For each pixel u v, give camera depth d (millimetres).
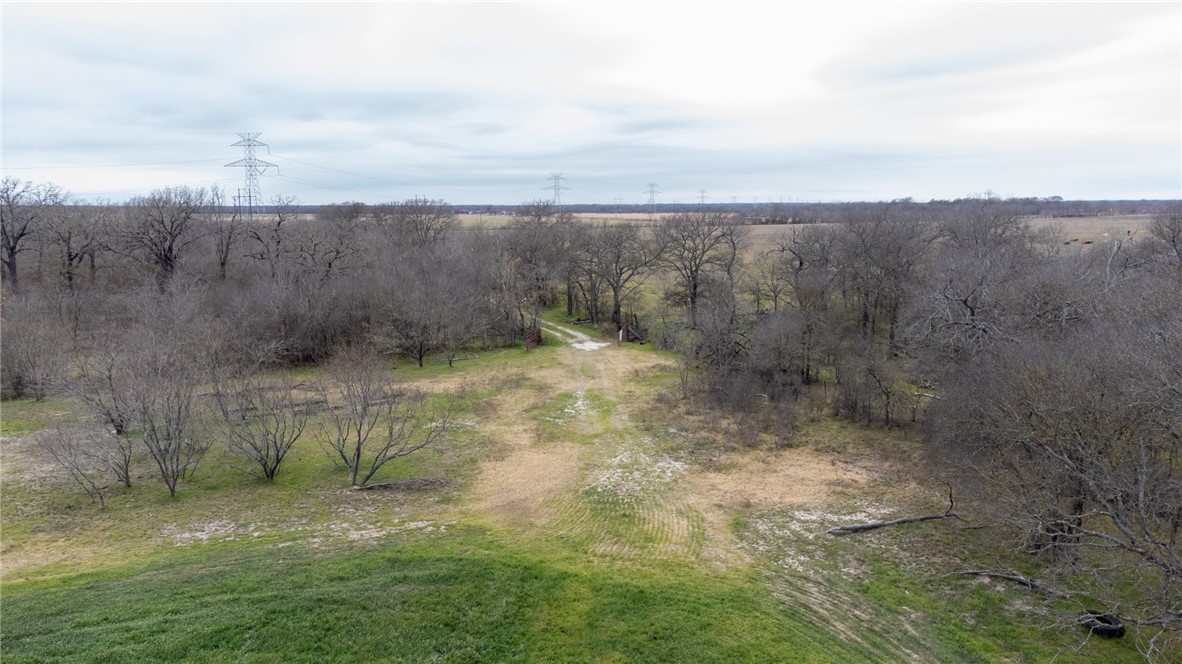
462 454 32094
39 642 16688
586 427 36531
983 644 17781
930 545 23172
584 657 17203
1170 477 20062
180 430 26812
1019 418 21328
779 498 27297
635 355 55094
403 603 18969
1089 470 18438
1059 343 26828
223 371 30781
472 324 57344
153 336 31656
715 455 32312
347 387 29234
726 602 19719
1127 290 33062
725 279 59906
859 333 46156
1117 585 20141
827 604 19812
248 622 17750
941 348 36219
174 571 20500
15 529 23266
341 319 52844
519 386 45031
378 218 91000
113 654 16312
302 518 24781
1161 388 18359
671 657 17250
